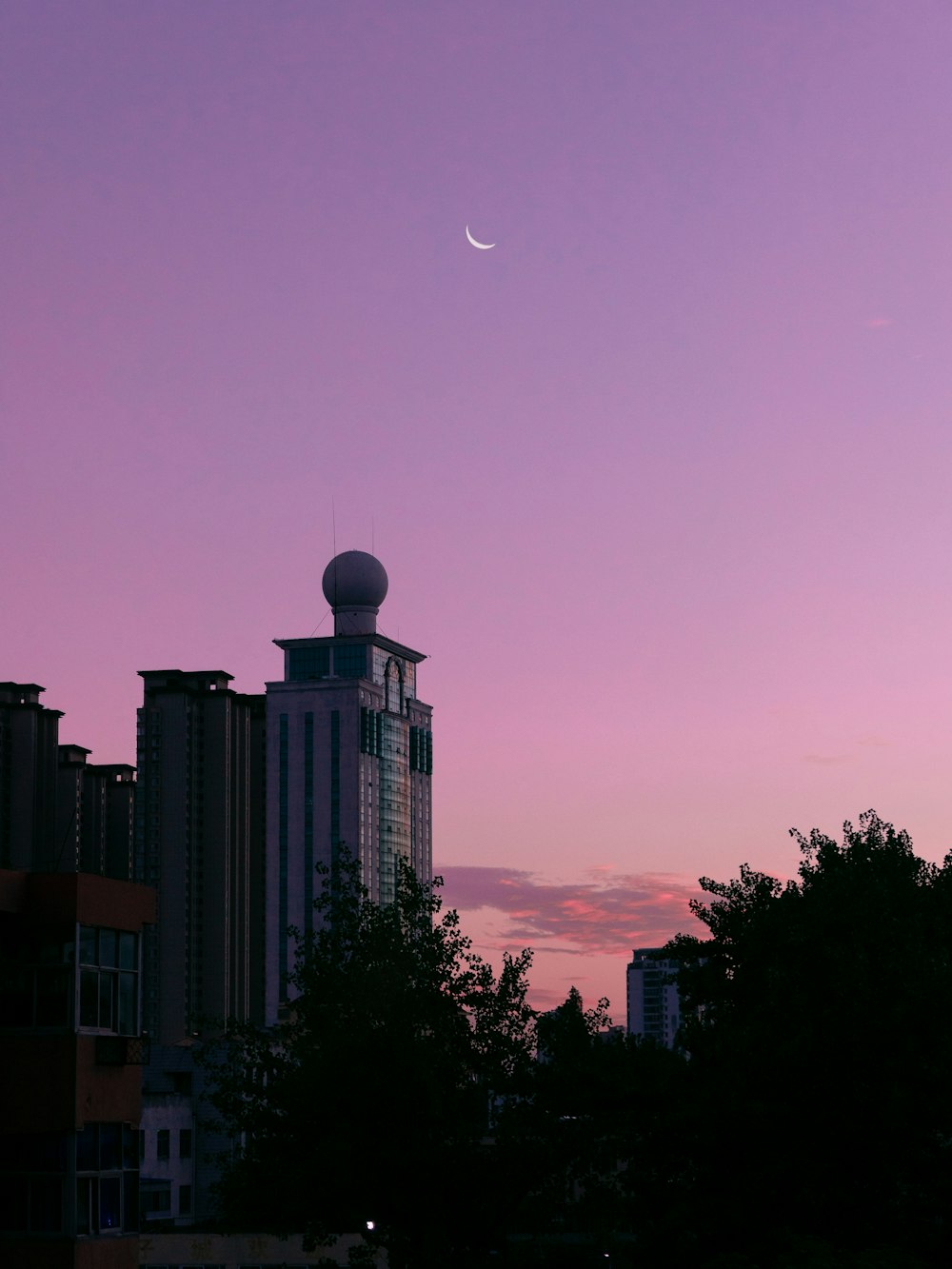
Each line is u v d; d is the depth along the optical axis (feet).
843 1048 151.33
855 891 161.27
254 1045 190.90
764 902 171.53
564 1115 172.55
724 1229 151.94
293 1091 174.50
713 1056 162.09
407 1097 166.20
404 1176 166.61
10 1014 148.66
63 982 148.46
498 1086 173.17
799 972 157.99
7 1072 146.92
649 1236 156.25
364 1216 170.71
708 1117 154.51
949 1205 149.69
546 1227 172.35
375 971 181.06
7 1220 146.61
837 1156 152.66
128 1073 155.63
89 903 150.71
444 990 180.96
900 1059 150.10
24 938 149.79
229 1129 182.19
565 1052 172.76
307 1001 184.24
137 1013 158.20
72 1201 144.97
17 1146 147.74
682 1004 175.73
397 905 189.37
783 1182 151.43
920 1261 126.41
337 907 190.29
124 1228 152.97
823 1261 122.11
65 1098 146.00
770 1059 152.56
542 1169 168.35
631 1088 165.68
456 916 184.75
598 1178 171.53
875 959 155.43
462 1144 168.96
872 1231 148.87
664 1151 162.71
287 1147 174.91
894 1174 150.71
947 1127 150.10
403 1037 169.89
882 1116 148.25
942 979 152.87
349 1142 164.76
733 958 174.40
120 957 156.04
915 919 164.35
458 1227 171.42
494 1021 178.81
